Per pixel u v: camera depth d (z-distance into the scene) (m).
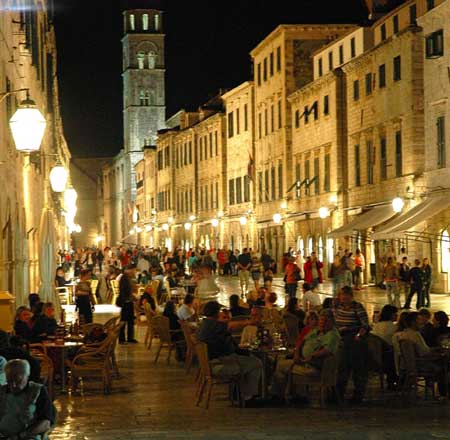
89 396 20.98
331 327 19.56
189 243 118.44
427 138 53.06
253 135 91.44
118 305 33.62
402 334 20.52
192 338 24.77
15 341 15.80
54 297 30.98
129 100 172.12
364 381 19.89
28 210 34.50
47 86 58.47
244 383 19.33
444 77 50.91
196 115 124.56
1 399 10.84
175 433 16.05
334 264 51.50
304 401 19.94
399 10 58.94
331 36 79.44
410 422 17.16
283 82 79.88
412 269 43.22
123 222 181.62
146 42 171.75
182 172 122.19
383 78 59.09
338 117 66.88
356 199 64.38
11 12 27.73
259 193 89.19
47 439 11.42
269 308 27.66
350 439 15.35
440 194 50.75
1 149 24.11
